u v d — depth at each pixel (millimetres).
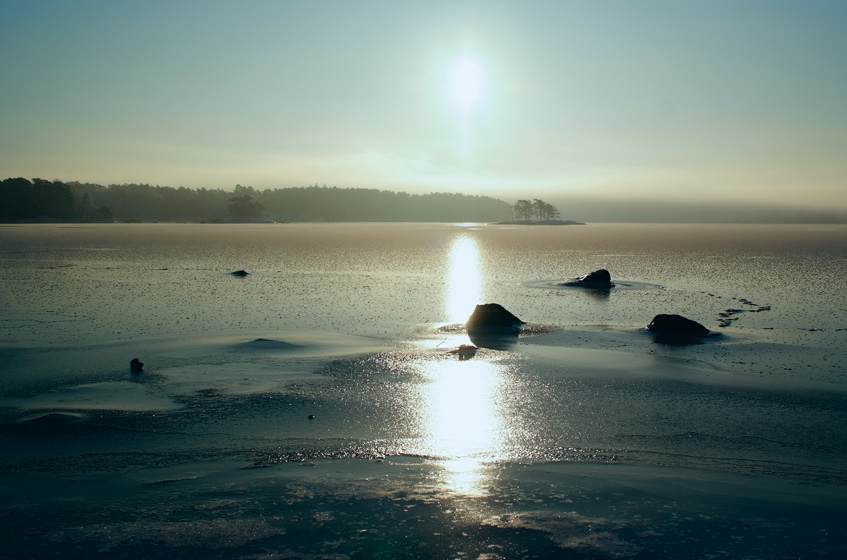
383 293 37812
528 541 8094
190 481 10203
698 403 15031
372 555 7738
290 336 23297
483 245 101938
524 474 10570
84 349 20906
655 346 21906
